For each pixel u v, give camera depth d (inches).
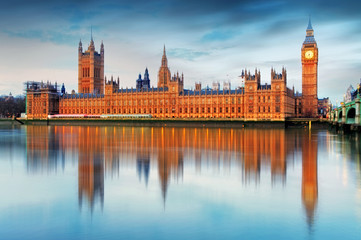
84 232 1264.8
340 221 1347.2
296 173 2174.0
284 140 4335.6
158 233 1251.8
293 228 1285.7
